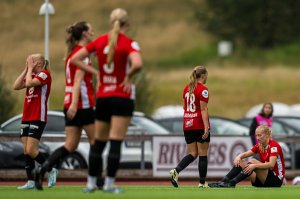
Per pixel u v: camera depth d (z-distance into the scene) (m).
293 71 185.00
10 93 81.81
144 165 60.47
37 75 39.38
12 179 59.09
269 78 178.00
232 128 65.81
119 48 31.55
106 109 32.06
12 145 59.22
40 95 39.69
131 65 31.86
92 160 32.94
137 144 60.66
